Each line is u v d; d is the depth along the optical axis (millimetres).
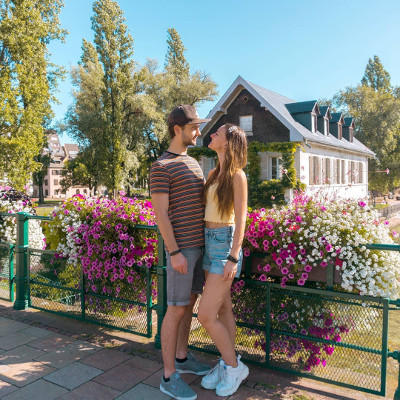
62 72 24859
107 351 3145
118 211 3430
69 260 3725
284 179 19547
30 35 19438
